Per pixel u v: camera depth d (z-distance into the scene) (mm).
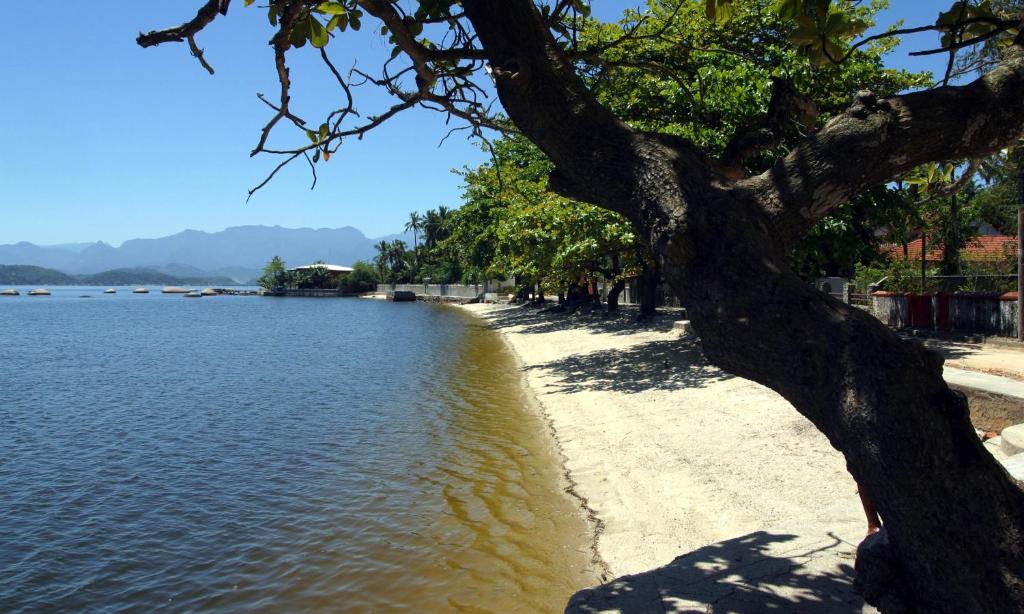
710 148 14703
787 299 2379
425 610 6457
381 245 127875
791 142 14500
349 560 7672
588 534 7910
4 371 27141
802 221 2760
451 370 23766
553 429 13328
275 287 143375
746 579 3994
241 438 14188
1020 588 2004
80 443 14234
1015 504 2115
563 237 20625
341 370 25141
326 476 11016
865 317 2320
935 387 2164
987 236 33156
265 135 3963
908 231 16875
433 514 8953
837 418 2223
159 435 14812
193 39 3439
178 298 145250
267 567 7637
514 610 6352
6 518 9477
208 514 9461
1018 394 8047
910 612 2609
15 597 7148
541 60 3076
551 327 36875
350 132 4180
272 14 3787
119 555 8156
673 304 37219
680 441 10758
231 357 31188
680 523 7645
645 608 3711
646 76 15195
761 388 13391
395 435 13734
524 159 28641
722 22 4266
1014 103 2650
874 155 2676
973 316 16297
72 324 59531
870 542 3123
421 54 3770
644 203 2814
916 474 2082
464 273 77875
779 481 8289
